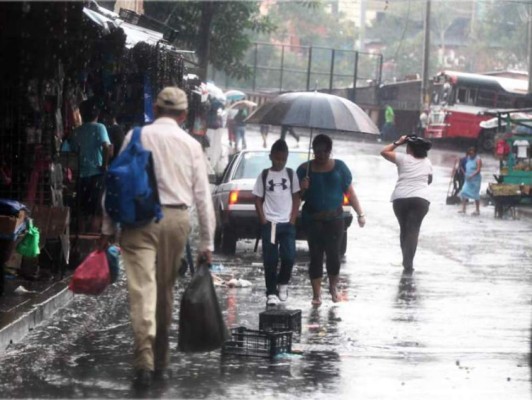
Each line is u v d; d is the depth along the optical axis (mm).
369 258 23859
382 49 130625
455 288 19203
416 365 12578
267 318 13992
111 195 11078
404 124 79625
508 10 116312
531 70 57688
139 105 22328
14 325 13312
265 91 86938
